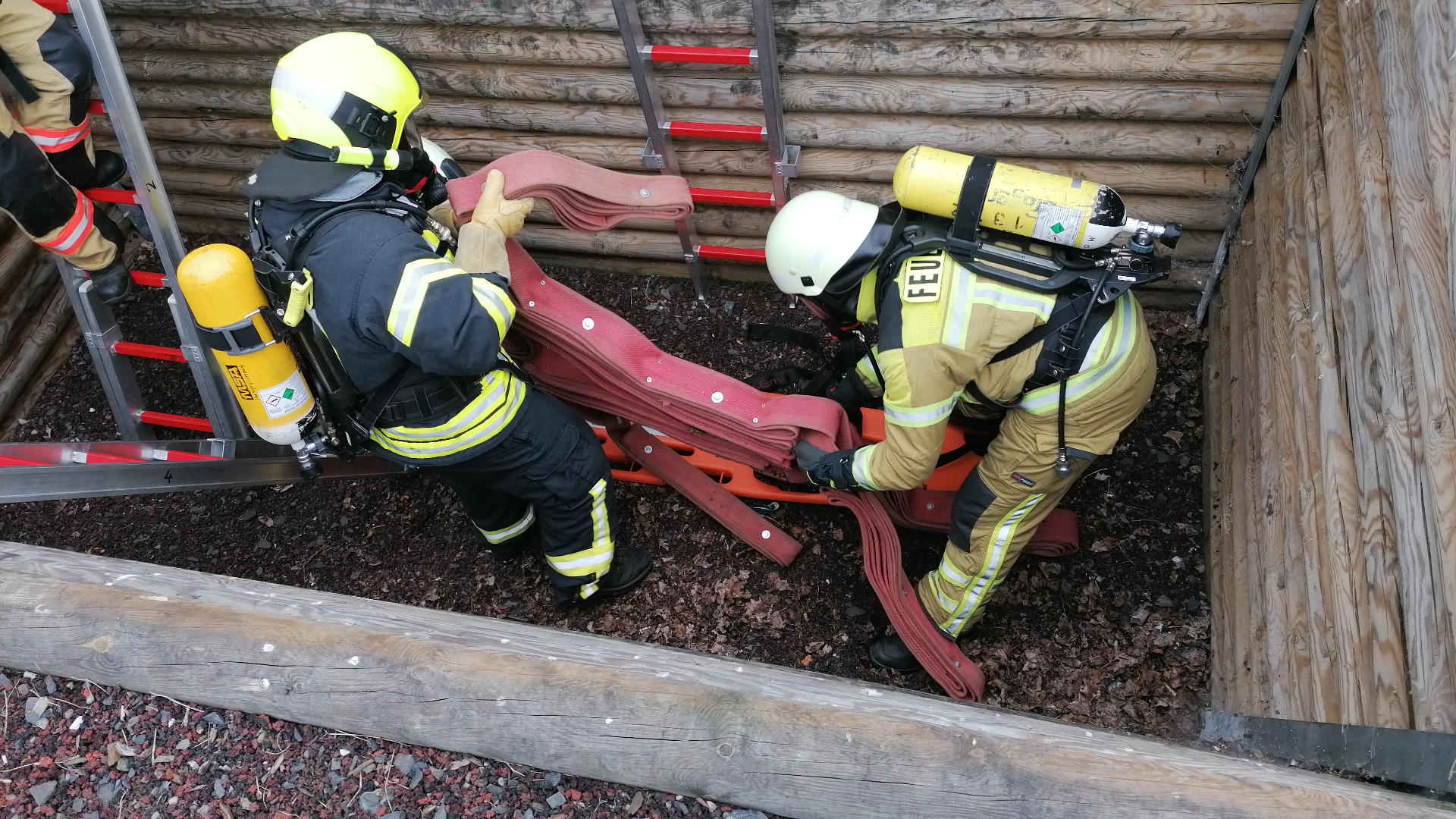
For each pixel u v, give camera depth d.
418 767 2.21
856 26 3.66
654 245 4.66
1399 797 1.81
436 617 2.42
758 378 3.81
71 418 4.68
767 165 4.20
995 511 3.14
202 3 4.11
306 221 2.58
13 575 2.37
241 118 4.64
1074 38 3.57
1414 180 2.31
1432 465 2.01
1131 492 3.96
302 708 2.18
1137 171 3.91
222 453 3.61
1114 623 3.67
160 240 3.56
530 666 2.14
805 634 3.78
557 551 3.54
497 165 2.83
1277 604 2.86
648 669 2.17
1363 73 2.75
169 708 2.30
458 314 2.53
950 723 2.02
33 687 2.35
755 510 4.03
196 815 2.17
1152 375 2.92
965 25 3.59
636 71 3.77
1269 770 1.93
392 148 2.63
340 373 2.85
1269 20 3.37
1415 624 2.03
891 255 2.74
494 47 4.00
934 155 2.60
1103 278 2.62
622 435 3.85
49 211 3.22
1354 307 2.59
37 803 2.20
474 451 3.02
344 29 4.09
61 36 3.09
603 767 2.07
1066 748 1.93
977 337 2.65
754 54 3.60
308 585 4.07
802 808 1.99
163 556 4.21
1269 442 3.12
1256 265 3.58
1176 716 3.43
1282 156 3.47
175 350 3.95
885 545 3.37
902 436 2.79
